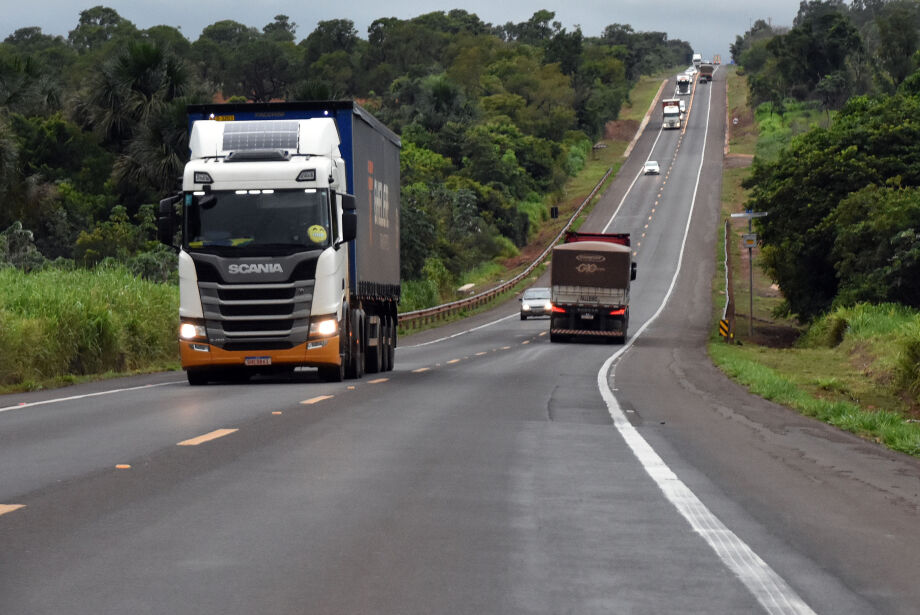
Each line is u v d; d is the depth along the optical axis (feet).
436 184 622.13
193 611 31.09
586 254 272.92
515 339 291.17
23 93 332.19
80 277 178.91
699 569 37.14
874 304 281.54
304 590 33.65
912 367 154.51
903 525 46.98
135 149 344.90
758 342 308.19
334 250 126.00
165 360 176.04
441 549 39.83
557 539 41.88
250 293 124.06
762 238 355.36
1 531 42.27
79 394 113.39
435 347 253.03
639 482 56.70
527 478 57.41
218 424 81.35
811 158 331.57
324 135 131.54
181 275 125.18
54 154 442.50
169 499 49.55
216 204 125.49
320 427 79.97
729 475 60.90
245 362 124.36
